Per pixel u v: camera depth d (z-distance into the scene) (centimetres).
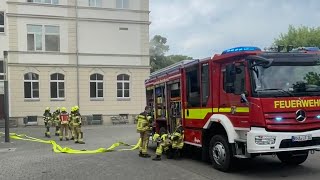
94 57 3500
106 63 3531
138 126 1351
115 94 3550
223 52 1029
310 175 967
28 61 3319
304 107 926
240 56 969
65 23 3431
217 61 1055
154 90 1518
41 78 3347
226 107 1020
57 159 1327
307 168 1065
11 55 3275
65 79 3409
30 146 1756
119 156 1373
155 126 1500
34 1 3362
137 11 3628
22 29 3316
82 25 3478
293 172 1011
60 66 3397
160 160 1257
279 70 932
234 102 986
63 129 2084
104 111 3506
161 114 1442
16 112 3275
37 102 3331
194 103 1177
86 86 3469
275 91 914
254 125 912
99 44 3519
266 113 903
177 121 1299
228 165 1012
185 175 997
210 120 1077
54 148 1625
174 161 1232
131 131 2614
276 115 906
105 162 1236
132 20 3609
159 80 1450
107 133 2458
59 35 3419
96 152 1495
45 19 3378
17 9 3300
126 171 1068
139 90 3622
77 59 3441
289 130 909
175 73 1288
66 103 3406
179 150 1301
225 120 1011
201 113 1135
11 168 1155
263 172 1016
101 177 991
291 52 959
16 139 2127
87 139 2069
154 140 1327
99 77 3519
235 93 979
